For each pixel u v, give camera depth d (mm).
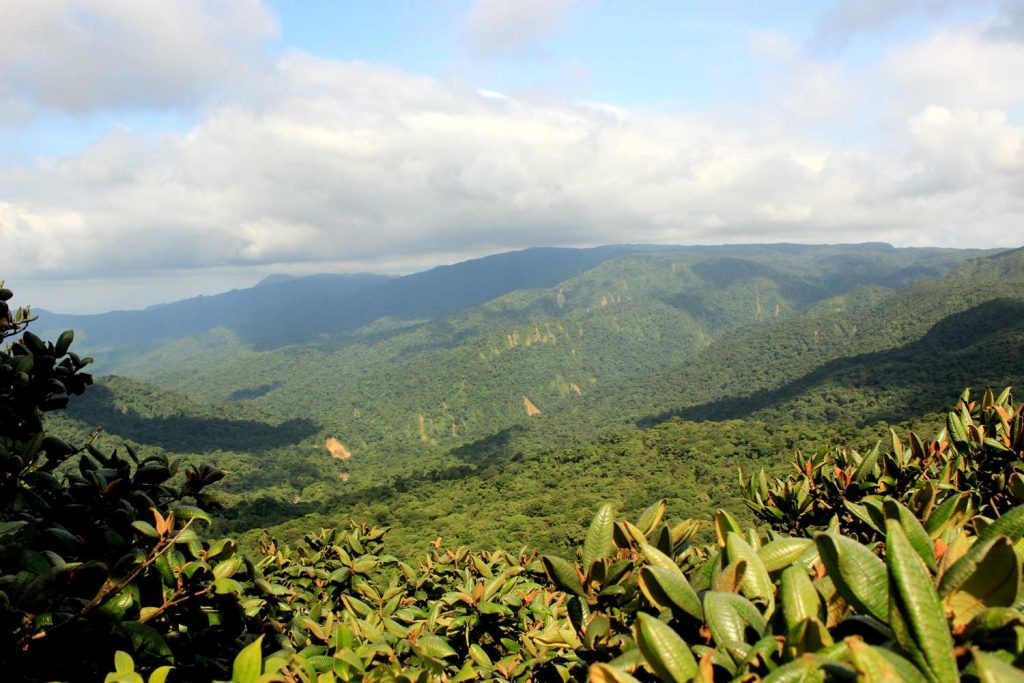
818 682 943
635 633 1193
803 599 1246
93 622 1896
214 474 2729
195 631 2260
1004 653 1000
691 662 1143
